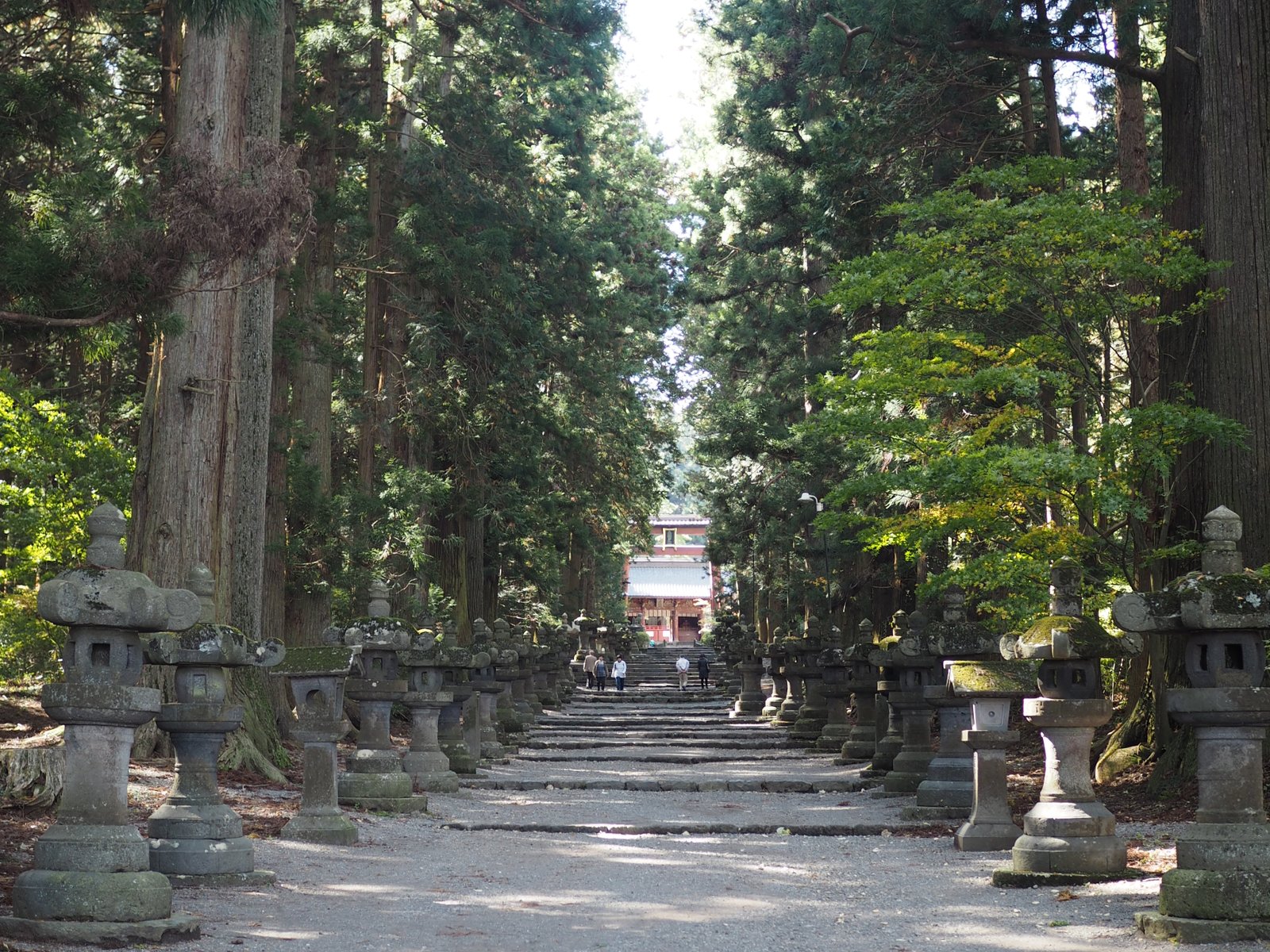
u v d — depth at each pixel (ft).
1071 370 58.65
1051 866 31.71
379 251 102.73
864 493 55.62
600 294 128.88
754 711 127.44
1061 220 50.65
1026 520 59.67
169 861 31.09
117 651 25.36
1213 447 50.75
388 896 30.99
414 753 60.75
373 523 94.07
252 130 65.26
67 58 50.55
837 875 35.88
